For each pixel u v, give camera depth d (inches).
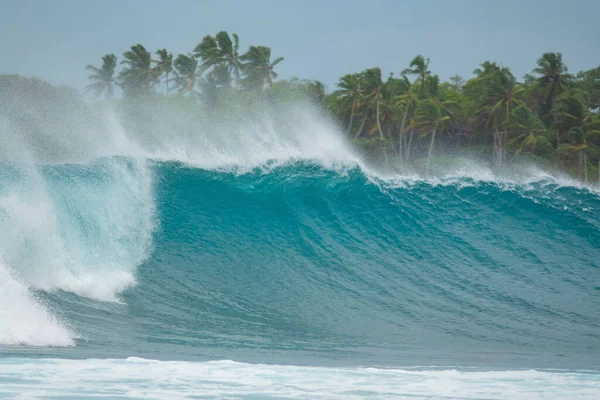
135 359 1721.2
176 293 2716.5
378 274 3070.9
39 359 1686.8
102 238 2866.6
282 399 1348.4
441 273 3117.6
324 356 2023.9
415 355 2108.8
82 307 2486.5
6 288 2066.9
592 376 1660.9
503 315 2699.3
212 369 1625.2
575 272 3161.9
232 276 2918.3
